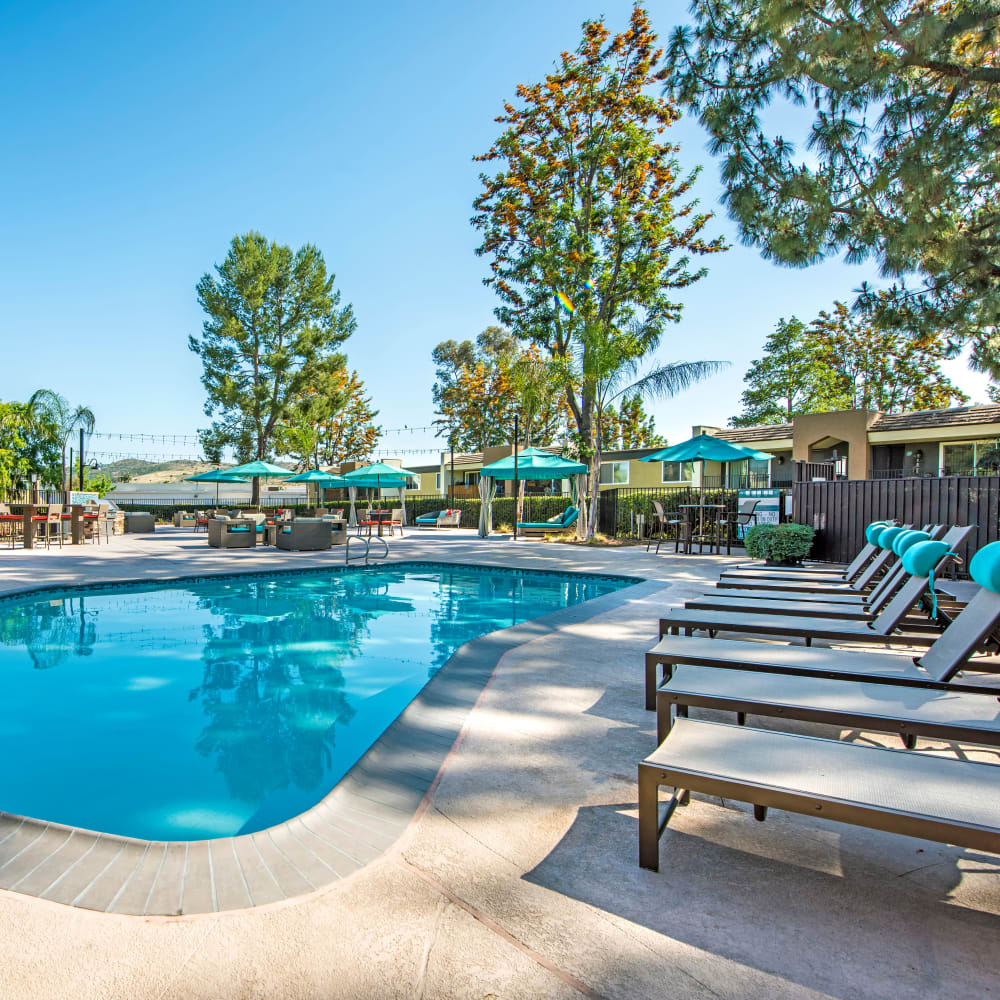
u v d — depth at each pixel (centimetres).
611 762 272
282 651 550
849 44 741
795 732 315
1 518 1493
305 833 210
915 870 192
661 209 1717
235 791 283
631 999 136
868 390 3488
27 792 281
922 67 778
